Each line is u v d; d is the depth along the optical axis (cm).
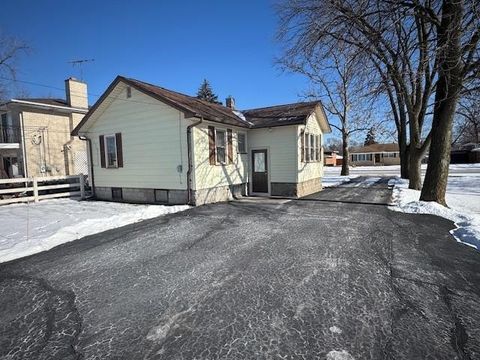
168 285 397
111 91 1236
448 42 798
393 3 846
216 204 1132
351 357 246
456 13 788
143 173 1229
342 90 2405
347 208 986
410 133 1500
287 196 1361
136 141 1235
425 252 510
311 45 1023
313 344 264
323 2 945
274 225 741
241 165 1401
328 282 392
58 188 1394
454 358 245
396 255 495
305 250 530
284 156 1367
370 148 6006
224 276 422
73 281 419
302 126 1388
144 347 267
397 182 1950
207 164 1159
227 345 266
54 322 313
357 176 2728
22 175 1830
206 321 307
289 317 309
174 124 1123
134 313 327
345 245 555
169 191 1160
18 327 305
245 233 665
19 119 1795
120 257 519
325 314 313
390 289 369
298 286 383
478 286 376
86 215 948
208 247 564
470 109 1248
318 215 868
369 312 316
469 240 571
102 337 283
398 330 283
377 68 1039
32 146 1822
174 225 767
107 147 1348
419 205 923
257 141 1436
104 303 352
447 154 962
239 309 329
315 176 1599
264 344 266
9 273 455
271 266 455
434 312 314
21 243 617
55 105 1888
